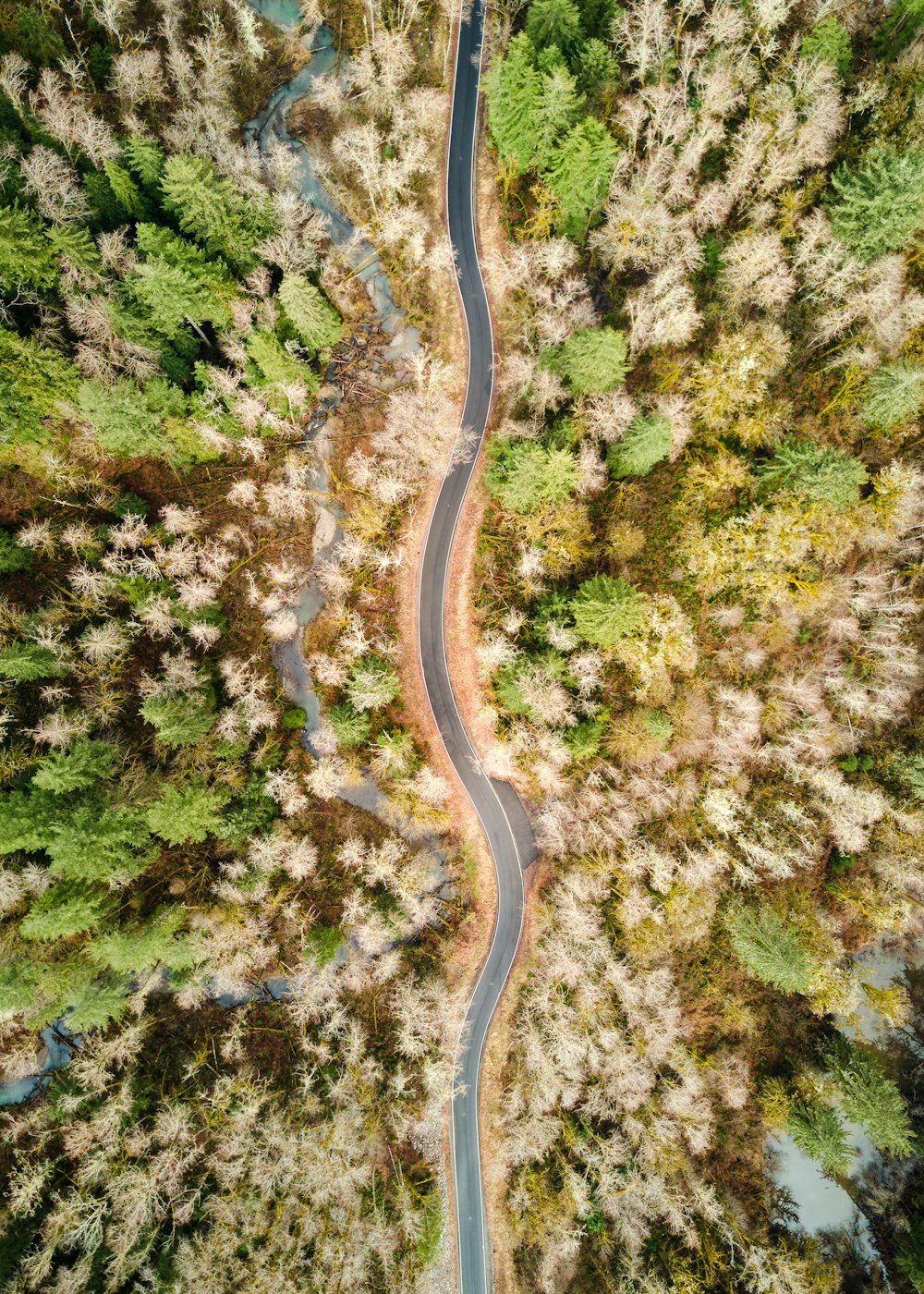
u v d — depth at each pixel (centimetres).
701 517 4062
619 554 4075
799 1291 3906
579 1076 4153
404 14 4184
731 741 4141
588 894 4188
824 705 4228
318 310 3794
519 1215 4291
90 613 3941
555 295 4178
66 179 3266
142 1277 3653
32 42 3600
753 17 3697
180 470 4191
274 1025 4306
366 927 4244
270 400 4056
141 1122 3881
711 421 3919
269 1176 3822
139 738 4009
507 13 3869
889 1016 4256
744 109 3912
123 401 3462
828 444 3994
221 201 3447
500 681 4209
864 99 3666
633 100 3872
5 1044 4025
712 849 4084
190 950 3828
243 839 4050
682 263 3912
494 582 4312
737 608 4131
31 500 3909
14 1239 3547
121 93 3844
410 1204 4150
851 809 4112
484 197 4250
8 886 3391
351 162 4284
